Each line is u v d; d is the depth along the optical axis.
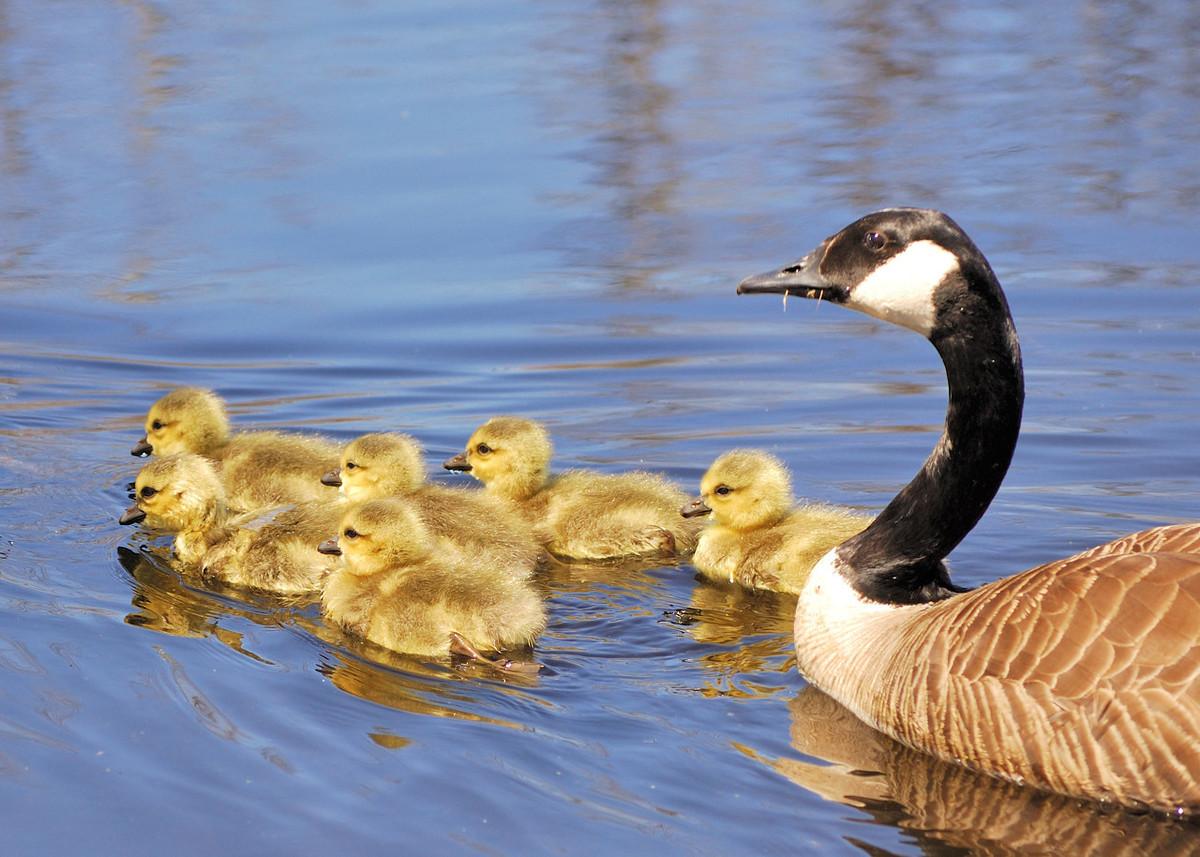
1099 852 8.65
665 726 10.26
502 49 29.34
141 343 18.84
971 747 9.44
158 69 27.58
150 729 10.06
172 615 12.32
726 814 9.08
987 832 8.86
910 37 30.45
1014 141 24.78
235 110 25.84
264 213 22.31
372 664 11.35
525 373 18.06
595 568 13.84
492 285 20.31
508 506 14.56
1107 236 21.16
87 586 12.88
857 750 9.91
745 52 29.41
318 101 26.30
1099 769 8.91
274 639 11.88
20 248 21.22
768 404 17.16
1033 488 14.87
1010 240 21.08
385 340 18.89
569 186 23.17
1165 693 8.68
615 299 19.88
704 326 19.20
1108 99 26.67
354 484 14.30
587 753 9.83
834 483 15.27
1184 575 9.01
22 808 9.05
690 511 13.59
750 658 11.54
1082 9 32.19
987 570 13.15
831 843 8.77
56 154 24.03
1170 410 16.39
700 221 21.88
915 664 9.82
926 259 10.25
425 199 22.80
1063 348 18.02
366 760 9.68
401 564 12.47
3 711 10.25
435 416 17.16
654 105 26.58
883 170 23.64
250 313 19.56
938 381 17.72
